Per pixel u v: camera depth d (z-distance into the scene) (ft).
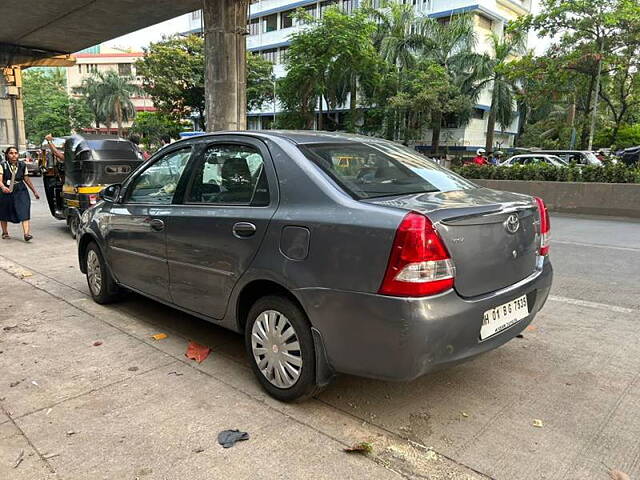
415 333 8.16
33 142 204.54
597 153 65.98
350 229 8.74
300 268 9.39
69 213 29.81
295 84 94.02
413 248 8.14
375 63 92.89
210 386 11.01
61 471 8.13
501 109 103.30
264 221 10.11
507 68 79.36
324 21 88.43
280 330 10.09
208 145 12.37
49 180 33.60
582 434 9.13
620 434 9.12
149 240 13.26
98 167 28.17
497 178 47.42
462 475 8.02
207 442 8.90
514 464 8.28
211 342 13.52
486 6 115.24
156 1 57.41
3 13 63.87
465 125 113.09
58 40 79.46
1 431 9.25
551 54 75.20
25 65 98.17
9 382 11.19
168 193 13.17
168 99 110.11
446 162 86.33
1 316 15.60
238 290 10.77
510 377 11.41
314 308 9.21
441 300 8.36
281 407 10.11
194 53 111.55
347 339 8.87
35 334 14.07
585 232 31.81
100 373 11.63
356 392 10.73
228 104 44.32
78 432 9.21
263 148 10.95
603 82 79.66
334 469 8.16
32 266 22.57
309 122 102.68
